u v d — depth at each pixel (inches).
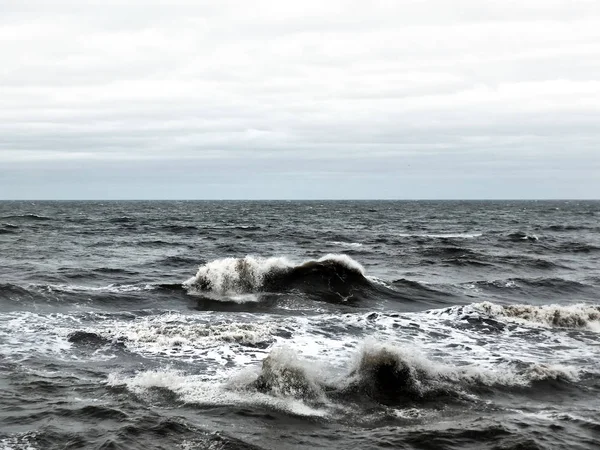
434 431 267.1
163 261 956.0
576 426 277.0
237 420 276.1
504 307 557.9
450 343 455.5
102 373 350.3
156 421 269.9
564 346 454.6
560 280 789.9
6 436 251.3
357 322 515.5
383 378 334.0
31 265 879.1
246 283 668.7
